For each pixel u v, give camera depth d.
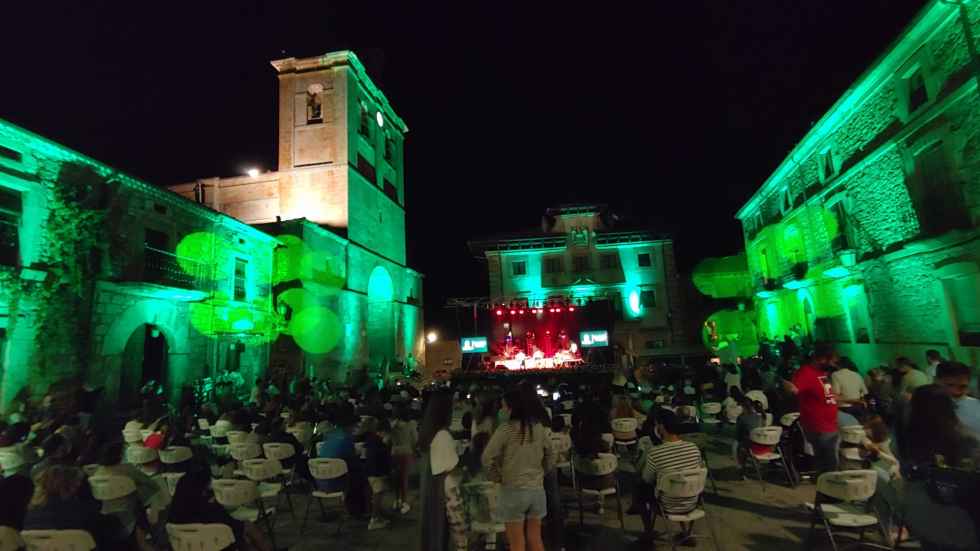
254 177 28.20
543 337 28.80
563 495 7.88
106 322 13.62
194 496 4.48
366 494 7.30
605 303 28.91
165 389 15.98
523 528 4.68
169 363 16.03
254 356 20.06
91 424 11.76
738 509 6.87
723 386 13.91
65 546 3.95
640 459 5.97
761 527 6.20
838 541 5.69
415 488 8.80
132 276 14.30
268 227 22.09
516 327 29.05
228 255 18.61
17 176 11.52
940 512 3.35
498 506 4.74
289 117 28.28
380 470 6.92
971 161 11.89
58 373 12.26
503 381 24.03
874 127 15.57
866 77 14.99
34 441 7.82
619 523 6.59
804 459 7.87
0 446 7.13
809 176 20.28
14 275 11.45
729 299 34.94
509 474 4.63
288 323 21.27
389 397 12.38
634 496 6.12
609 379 23.22
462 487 5.78
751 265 29.22
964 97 11.89
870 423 6.00
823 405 6.44
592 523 6.61
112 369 13.76
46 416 10.73
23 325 11.61
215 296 17.50
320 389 17.17
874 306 16.50
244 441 8.26
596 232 35.94
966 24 11.50
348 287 25.91
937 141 12.96
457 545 5.02
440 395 5.33
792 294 23.42
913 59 13.47
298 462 8.28
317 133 27.78
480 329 29.25
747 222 29.62
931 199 13.53
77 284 12.73
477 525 5.56
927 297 13.94
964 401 5.17
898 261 15.05
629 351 32.34
